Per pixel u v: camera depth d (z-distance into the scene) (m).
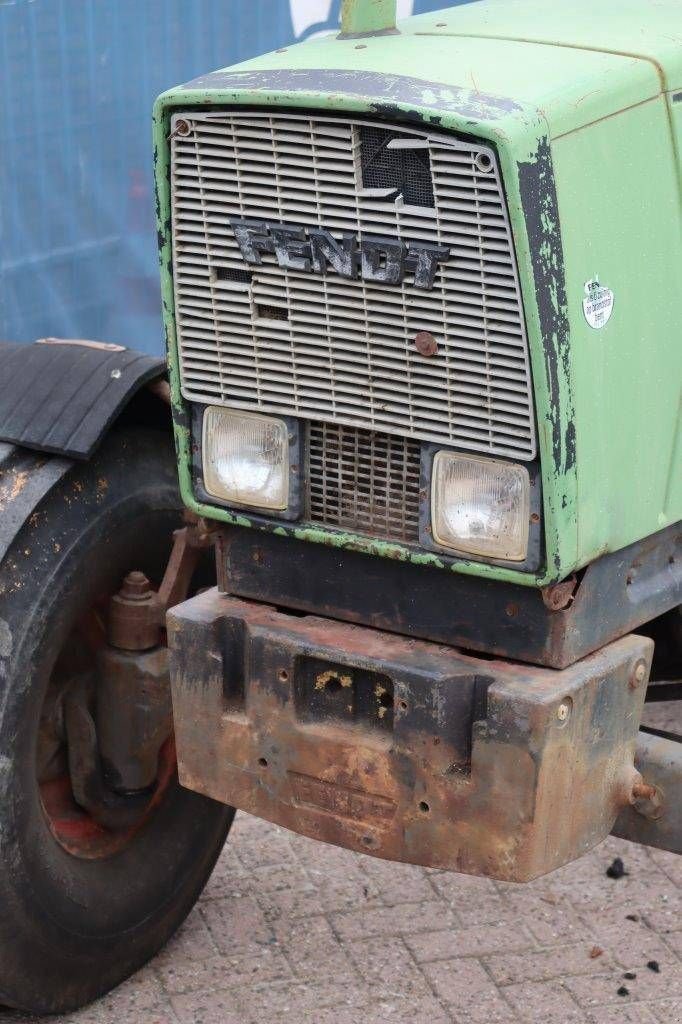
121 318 7.03
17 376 3.76
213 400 3.24
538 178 2.78
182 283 3.19
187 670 3.39
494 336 2.86
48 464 3.68
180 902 4.20
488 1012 4.00
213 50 6.93
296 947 4.28
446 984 4.11
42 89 6.57
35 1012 3.87
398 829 3.21
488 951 4.26
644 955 4.25
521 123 2.76
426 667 3.10
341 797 3.27
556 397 2.86
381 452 3.10
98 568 3.80
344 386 3.07
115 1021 3.96
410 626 3.23
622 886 4.56
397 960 4.22
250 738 3.35
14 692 3.61
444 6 7.28
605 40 3.21
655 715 5.37
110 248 6.91
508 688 3.03
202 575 4.12
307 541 3.29
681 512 3.31
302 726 3.27
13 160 6.58
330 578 3.30
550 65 3.02
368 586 3.26
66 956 3.84
